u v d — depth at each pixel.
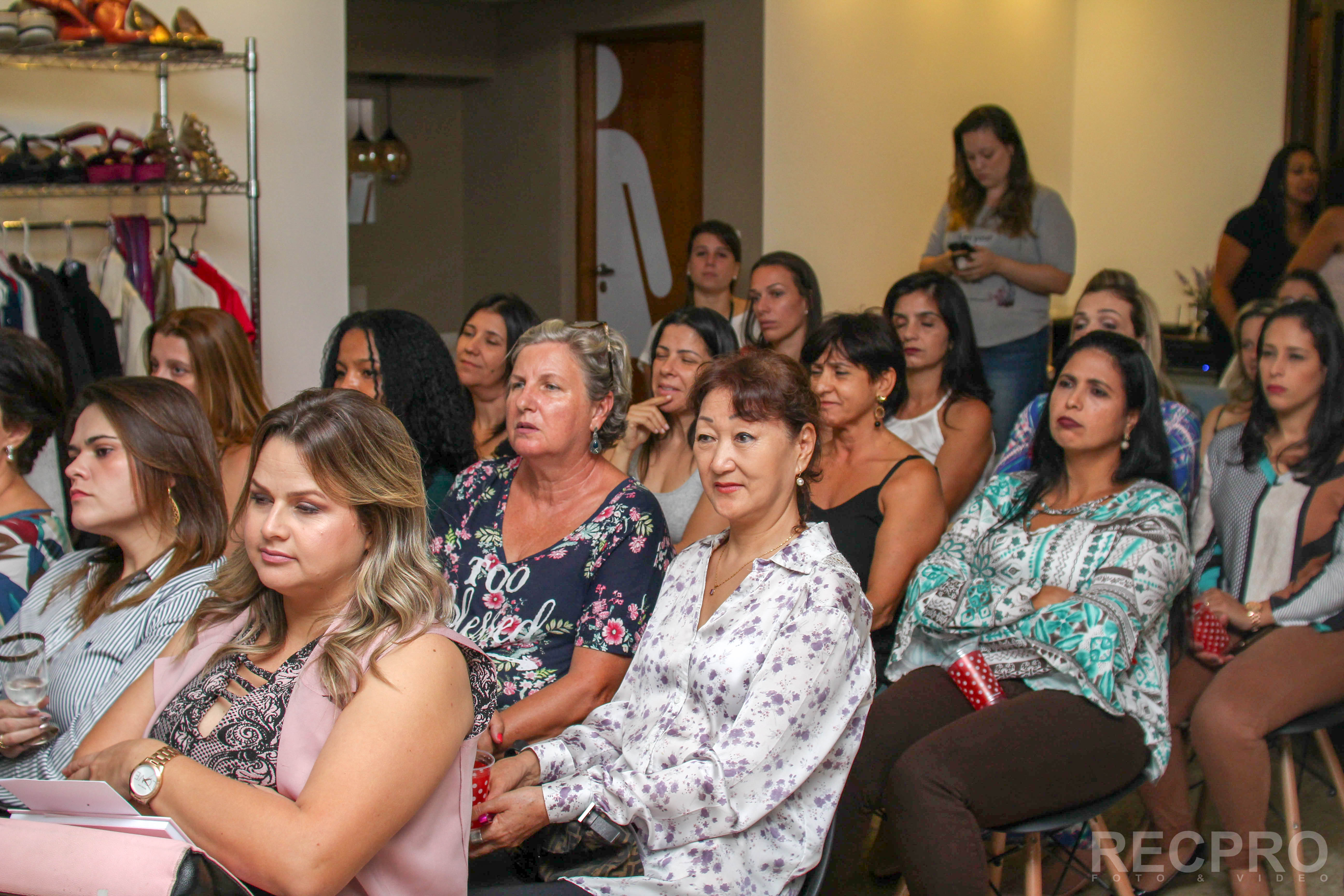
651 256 6.81
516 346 2.22
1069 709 2.19
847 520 2.68
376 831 1.29
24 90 3.69
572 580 2.11
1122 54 6.99
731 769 1.66
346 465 1.40
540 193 7.26
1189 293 6.32
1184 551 2.37
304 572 1.40
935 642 2.52
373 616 1.41
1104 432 2.45
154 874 1.21
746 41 5.69
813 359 2.75
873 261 6.29
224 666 1.50
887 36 6.13
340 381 2.78
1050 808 2.13
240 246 4.21
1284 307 2.78
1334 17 5.64
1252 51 6.20
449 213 8.04
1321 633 2.56
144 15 3.47
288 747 1.38
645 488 2.37
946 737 2.10
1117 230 7.12
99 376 3.50
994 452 3.50
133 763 1.34
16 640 1.84
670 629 1.92
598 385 2.17
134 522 1.94
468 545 2.23
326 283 4.45
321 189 4.40
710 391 1.86
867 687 1.77
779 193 5.69
